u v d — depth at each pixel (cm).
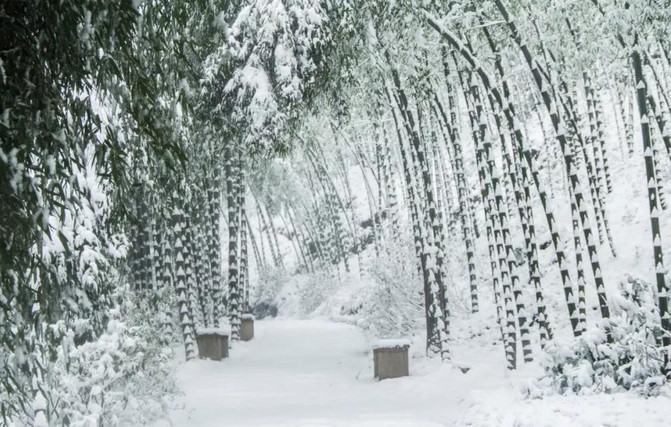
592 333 744
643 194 1623
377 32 1193
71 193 292
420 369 1149
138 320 823
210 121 1223
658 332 729
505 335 1137
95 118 295
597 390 705
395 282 1493
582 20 1270
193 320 1623
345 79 1253
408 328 1474
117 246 575
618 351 711
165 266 1407
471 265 1453
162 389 767
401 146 1302
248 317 1897
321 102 1373
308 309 3042
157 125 319
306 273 3553
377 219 3275
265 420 768
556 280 1416
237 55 1168
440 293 1335
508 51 1177
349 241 3491
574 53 1376
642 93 770
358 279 3008
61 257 336
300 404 905
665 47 1227
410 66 1091
